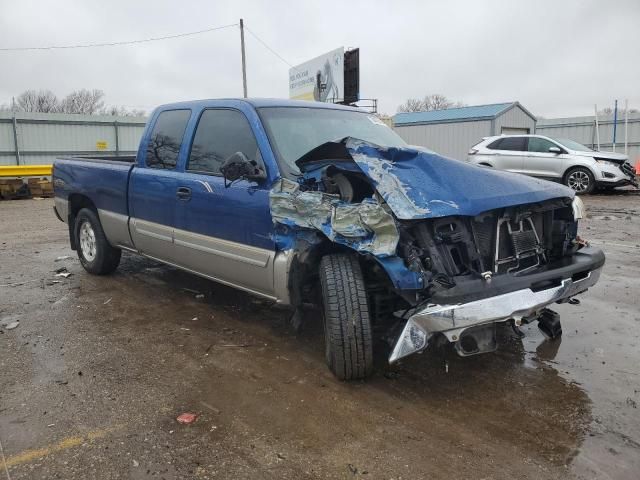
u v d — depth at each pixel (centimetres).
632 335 452
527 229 377
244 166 401
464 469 277
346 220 338
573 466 278
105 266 633
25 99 6391
